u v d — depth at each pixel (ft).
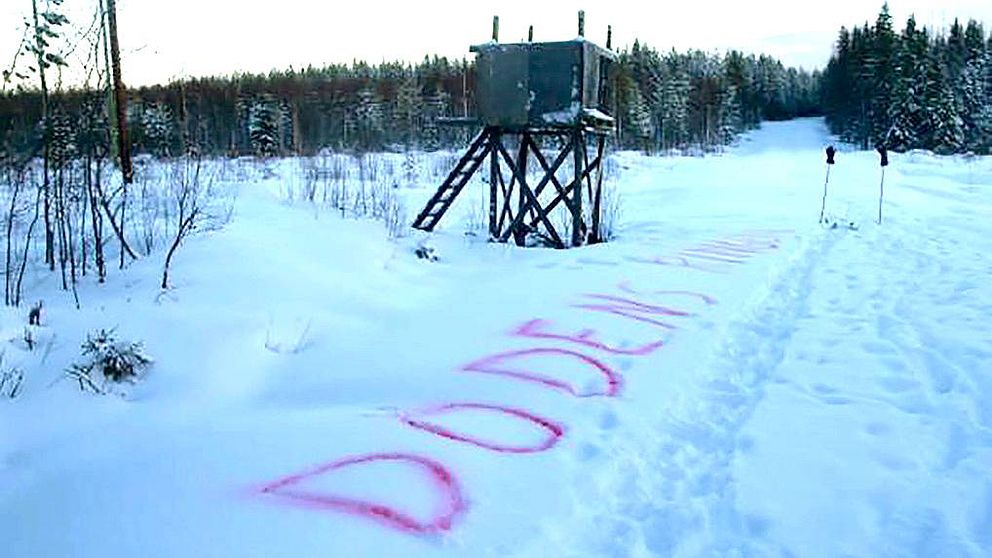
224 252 25.67
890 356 20.84
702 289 29.25
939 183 79.66
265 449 14.05
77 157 26.50
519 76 39.27
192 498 12.25
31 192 30.30
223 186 39.11
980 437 15.57
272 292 23.34
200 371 17.54
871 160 116.98
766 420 16.40
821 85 351.67
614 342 21.90
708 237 44.01
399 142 154.51
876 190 74.43
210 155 67.41
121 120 39.75
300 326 21.45
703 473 14.07
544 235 41.19
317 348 20.20
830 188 76.38
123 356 16.69
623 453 14.60
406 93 198.49
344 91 210.79
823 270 34.50
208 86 180.55
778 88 353.31
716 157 145.38
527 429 15.53
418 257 33.14
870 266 35.24
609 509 12.73
